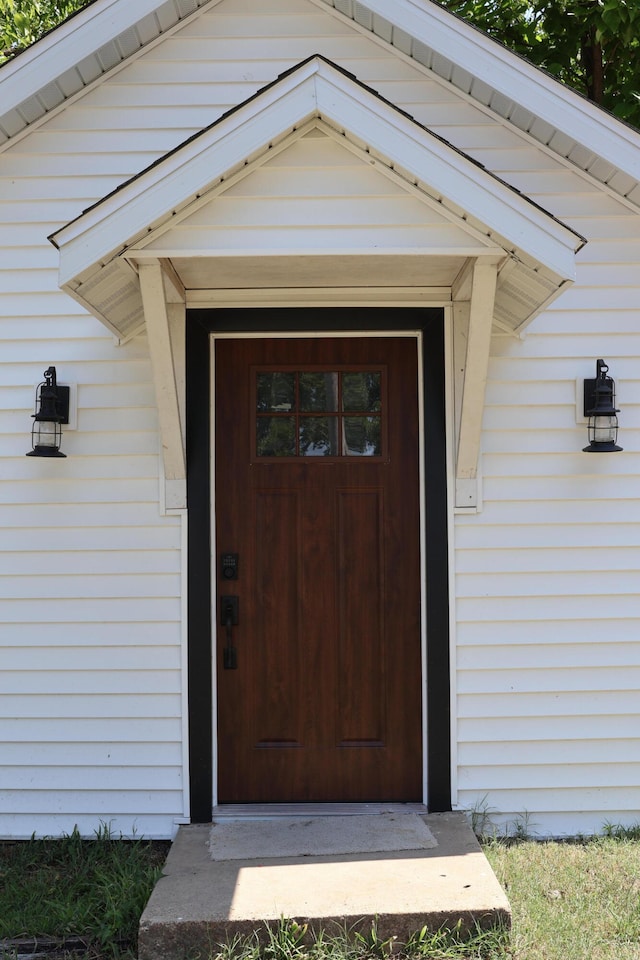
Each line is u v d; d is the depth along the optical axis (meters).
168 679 3.80
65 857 3.62
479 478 3.85
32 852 3.64
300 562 3.95
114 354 3.86
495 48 3.60
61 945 2.95
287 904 2.93
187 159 2.90
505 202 2.93
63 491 3.84
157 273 3.12
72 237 2.93
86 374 3.85
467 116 3.85
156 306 3.21
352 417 3.98
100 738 3.80
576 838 3.75
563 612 3.84
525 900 3.14
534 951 2.82
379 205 3.00
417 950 2.84
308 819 3.72
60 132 3.86
